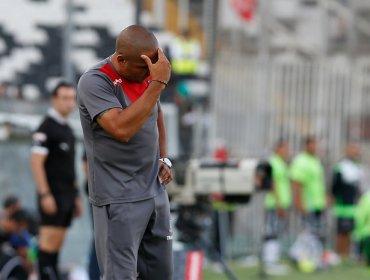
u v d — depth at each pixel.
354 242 53.78
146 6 55.62
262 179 33.66
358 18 57.69
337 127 54.62
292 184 50.31
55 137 31.48
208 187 32.69
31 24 54.28
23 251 33.97
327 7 58.12
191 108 51.09
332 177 54.12
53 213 31.44
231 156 52.16
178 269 28.00
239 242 50.81
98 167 19.02
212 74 52.47
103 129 18.73
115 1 54.47
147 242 19.67
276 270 48.31
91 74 18.70
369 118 55.25
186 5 56.56
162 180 19.78
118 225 18.84
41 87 53.09
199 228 34.09
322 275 47.59
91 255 31.80
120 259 18.88
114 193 18.89
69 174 31.94
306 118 53.88
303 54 57.38
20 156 41.09
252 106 53.09
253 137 53.00
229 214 49.50
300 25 58.44
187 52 52.91
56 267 31.89
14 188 40.97
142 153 18.95
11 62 53.56
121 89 18.80
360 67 55.72
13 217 34.03
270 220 48.56
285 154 49.94
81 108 18.91
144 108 18.14
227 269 35.41
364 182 55.50
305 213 50.28
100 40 53.91
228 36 55.28
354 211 53.44
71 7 43.59
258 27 55.19
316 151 51.19
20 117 41.22
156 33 54.22
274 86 53.53
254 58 53.75
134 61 18.41
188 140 50.72
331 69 54.44
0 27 53.97
